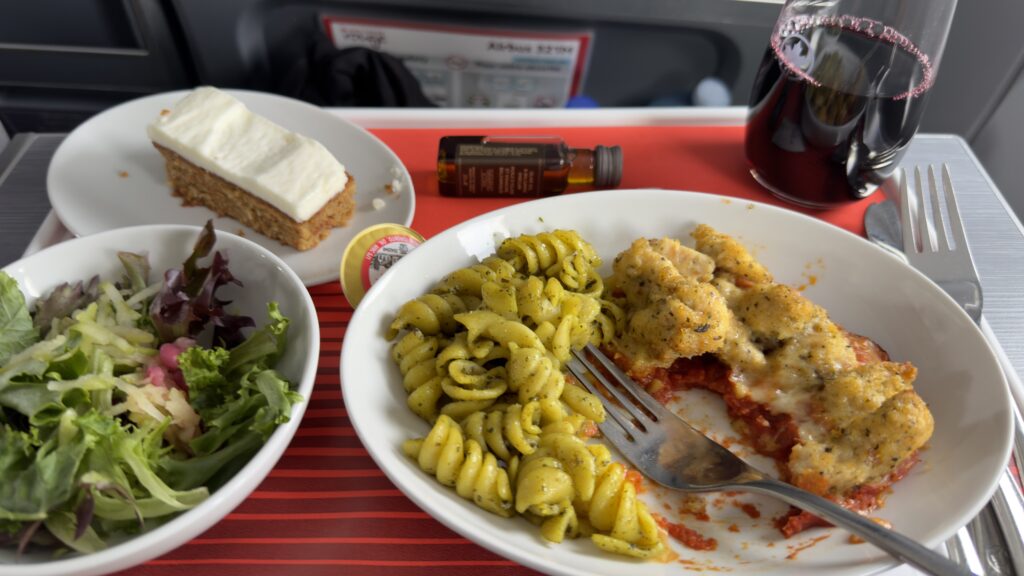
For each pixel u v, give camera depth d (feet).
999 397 0.79
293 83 1.69
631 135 1.34
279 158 1.09
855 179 1.08
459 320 0.85
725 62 1.79
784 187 1.15
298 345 0.80
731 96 1.86
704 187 1.24
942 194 1.26
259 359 0.78
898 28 1.02
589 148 1.30
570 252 0.96
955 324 0.88
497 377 0.85
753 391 0.87
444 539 0.75
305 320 0.81
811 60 1.03
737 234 1.04
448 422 0.76
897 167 1.24
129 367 0.77
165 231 0.88
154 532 0.62
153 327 0.83
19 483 0.63
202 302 0.82
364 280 1.01
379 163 1.21
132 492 0.67
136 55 1.67
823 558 0.69
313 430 0.85
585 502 0.73
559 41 1.72
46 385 0.70
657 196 1.05
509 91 1.85
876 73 0.99
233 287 0.89
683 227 1.05
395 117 1.33
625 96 1.89
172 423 0.73
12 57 1.65
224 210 1.15
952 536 0.74
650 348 0.89
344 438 0.84
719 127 1.38
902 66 1.00
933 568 0.62
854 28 1.03
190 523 0.63
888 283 0.96
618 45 1.75
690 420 0.90
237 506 0.72
